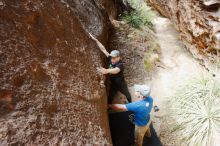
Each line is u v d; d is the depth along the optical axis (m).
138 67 6.64
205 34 6.18
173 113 5.52
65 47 3.51
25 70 2.63
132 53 6.87
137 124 4.46
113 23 7.48
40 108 2.57
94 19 5.41
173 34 8.45
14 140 2.17
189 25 6.91
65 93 3.03
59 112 2.78
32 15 3.11
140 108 4.23
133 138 5.00
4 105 2.29
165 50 7.69
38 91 2.66
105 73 4.31
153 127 5.45
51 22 3.44
